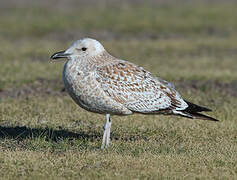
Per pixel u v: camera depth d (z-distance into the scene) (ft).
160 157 40.75
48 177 36.35
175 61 100.17
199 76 84.69
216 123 54.24
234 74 87.92
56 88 74.02
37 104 62.28
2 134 48.98
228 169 38.55
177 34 137.18
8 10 169.78
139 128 52.11
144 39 129.80
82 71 41.73
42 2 189.16
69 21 151.64
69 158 40.32
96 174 36.73
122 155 41.32
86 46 42.29
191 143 46.37
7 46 115.24
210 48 117.70
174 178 36.35
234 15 164.35
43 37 130.62
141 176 36.37
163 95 43.88
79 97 42.37
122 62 43.29
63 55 42.42
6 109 58.70
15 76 80.94
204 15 163.73
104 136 43.42
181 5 186.29
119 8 179.52
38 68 89.66
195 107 45.09
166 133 50.31
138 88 42.70
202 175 37.06
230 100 67.82
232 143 46.50
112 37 132.36
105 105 42.29
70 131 50.44
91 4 189.37
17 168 37.88
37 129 50.49
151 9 176.76
